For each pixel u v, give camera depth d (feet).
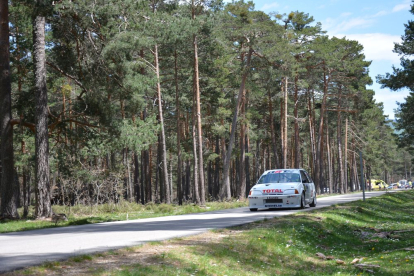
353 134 275.59
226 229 40.91
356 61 201.05
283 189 64.59
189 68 151.43
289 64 139.44
